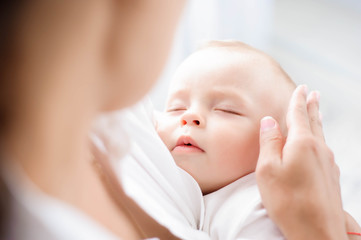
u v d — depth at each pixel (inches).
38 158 13.2
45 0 12.2
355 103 100.8
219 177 34.2
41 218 12.4
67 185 15.4
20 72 12.4
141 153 30.2
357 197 60.9
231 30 86.8
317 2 155.5
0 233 12.1
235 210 30.4
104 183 24.3
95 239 13.3
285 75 39.6
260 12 92.2
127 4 14.0
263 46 97.3
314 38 132.3
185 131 34.6
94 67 13.9
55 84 12.8
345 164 70.4
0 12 12.0
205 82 37.0
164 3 14.8
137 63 15.1
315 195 24.3
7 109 12.5
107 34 14.2
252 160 34.5
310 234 24.3
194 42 80.2
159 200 28.6
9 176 12.1
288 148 25.4
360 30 139.0
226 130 34.3
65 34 12.6
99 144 24.5
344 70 116.7
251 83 36.8
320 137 28.1
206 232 31.7
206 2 80.1
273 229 28.1
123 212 24.5
